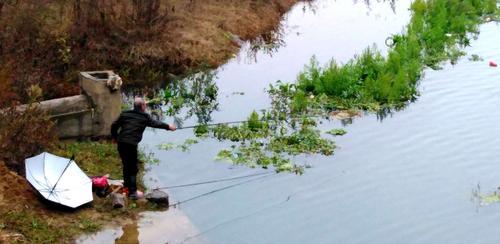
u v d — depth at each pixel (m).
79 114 13.81
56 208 10.92
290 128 15.82
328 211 12.00
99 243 10.23
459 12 26.22
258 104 17.39
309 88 18.19
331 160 14.06
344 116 16.56
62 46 17.61
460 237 11.20
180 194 12.37
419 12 25.94
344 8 29.02
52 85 16.23
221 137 15.14
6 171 11.35
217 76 19.44
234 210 11.91
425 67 20.62
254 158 14.03
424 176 13.39
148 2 20.19
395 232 11.34
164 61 19.45
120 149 11.61
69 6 19.64
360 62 19.64
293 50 22.30
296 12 27.83
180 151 14.34
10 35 16.89
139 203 11.62
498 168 13.75
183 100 17.38
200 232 11.05
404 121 16.28
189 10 22.72
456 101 17.59
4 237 9.75
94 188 11.67
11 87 14.74
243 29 23.19
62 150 13.09
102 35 19.03
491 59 21.48
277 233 11.22
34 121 12.67
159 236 10.66
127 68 18.83
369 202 12.34
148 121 11.78
